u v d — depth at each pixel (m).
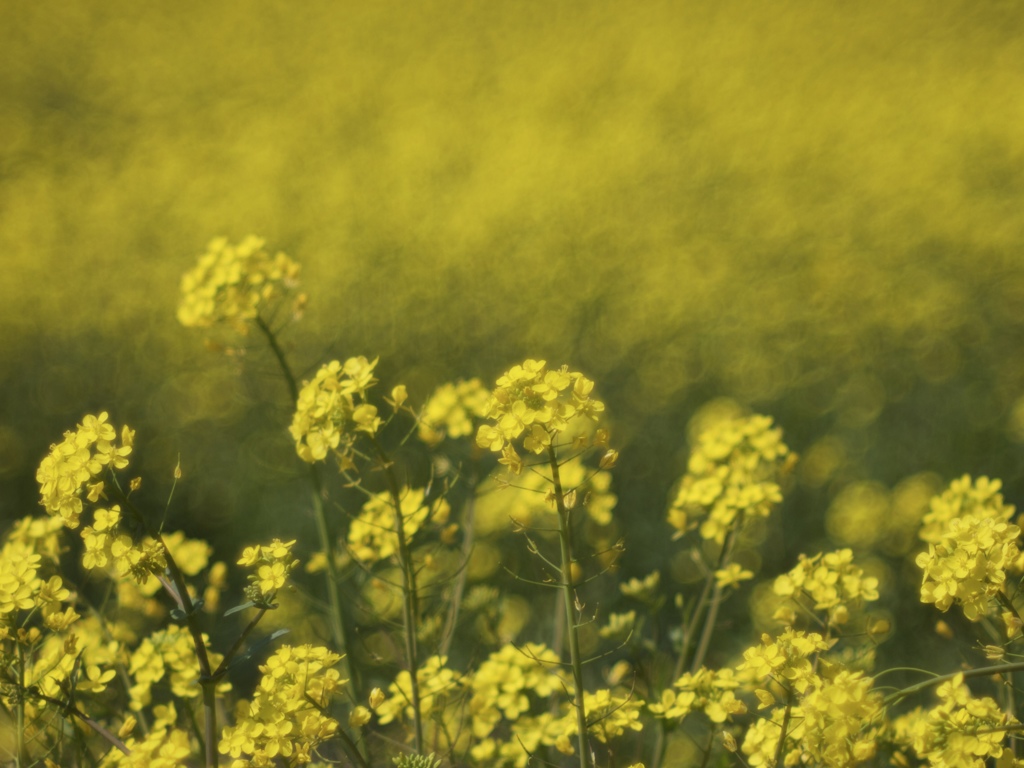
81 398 11.99
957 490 3.89
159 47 33.97
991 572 2.89
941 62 27.17
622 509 8.80
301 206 19.62
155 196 20.88
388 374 12.02
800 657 3.02
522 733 3.90
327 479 8.73
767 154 21.19
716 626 4.46
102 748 4.31
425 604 5.03
